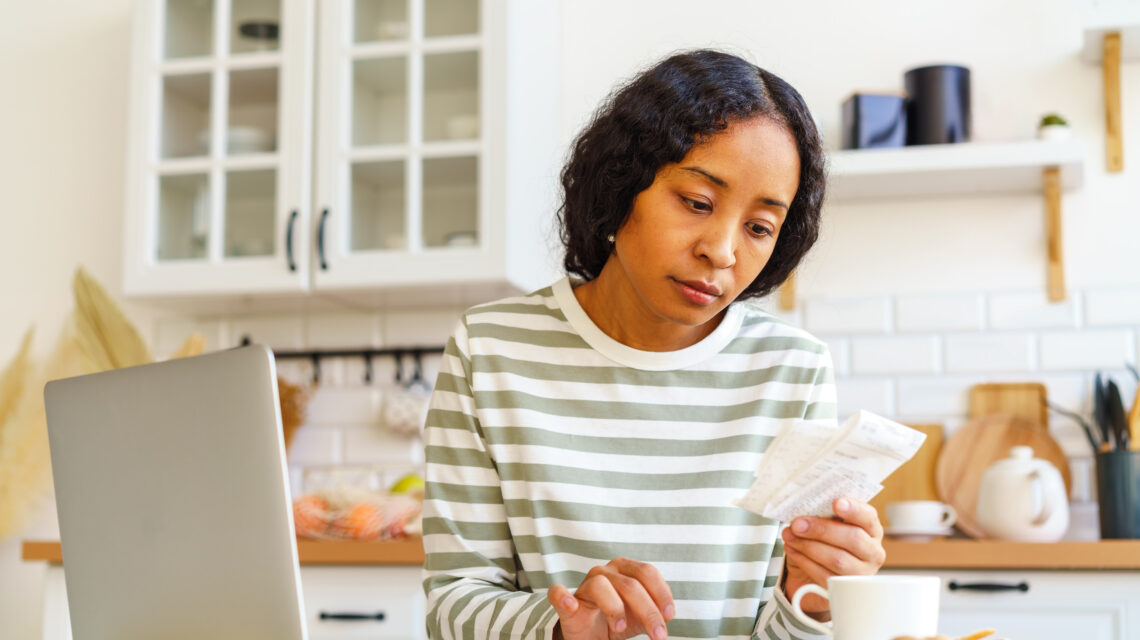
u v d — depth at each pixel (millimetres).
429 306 3096
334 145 2820
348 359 3123
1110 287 2746
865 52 2922
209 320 3201
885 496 2777
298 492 3070
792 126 1140
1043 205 2805
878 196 2865
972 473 2727
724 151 1087
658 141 1097
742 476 1244
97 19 3340
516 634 1057
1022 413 2750
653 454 1256
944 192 2838
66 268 3254
